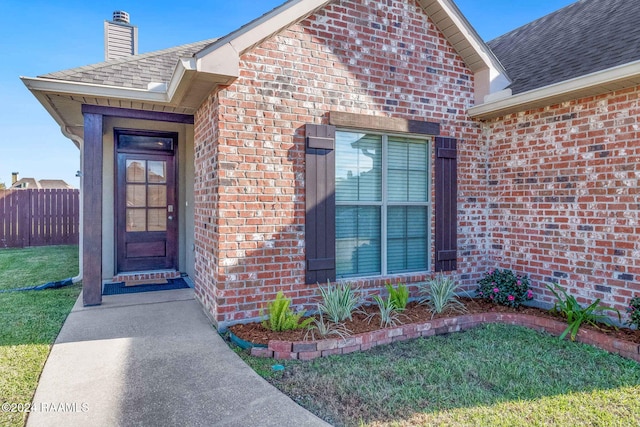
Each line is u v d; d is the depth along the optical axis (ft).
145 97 17.44
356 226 18.39
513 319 16.89
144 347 13.71
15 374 11.51
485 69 19.92
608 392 10.83
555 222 17.60
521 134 19.10
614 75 13.89
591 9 23.89
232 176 15.31
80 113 20.77
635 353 13.00
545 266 17.99
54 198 43.27
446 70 19.81
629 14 19.56
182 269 25.34
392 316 16.22
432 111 19.44
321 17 16.93
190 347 13.76
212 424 9.20
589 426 9.21
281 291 15.52
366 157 18.49
